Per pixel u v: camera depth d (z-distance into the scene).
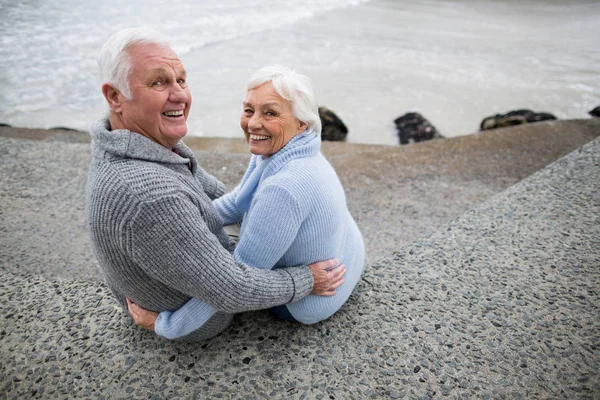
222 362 1.83
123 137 1.44
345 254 1.94
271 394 1.70
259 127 1.62
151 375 1.77
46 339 1.94
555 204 2.85
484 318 2.01
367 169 4.63
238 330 1.97
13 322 2.04
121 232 1.38
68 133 6.46
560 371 1.76
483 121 7.73
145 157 1.46
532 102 8.94
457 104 8.89
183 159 1.61
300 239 1.70
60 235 3.29
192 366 1.81
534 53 12.04
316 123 1.68
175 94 1.50
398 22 15.47
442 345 1.89
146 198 1.35
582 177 3.14
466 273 2.29
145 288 1.59
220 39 12.63
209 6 16.36
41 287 2.26
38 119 7.52
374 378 1.75
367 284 2.24
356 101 8.91
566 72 10.56
